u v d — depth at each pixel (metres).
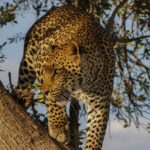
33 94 11.80
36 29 12.90
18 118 8.84
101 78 11.83
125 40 14.65
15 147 8.66
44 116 11.87
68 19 12.51
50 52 11.66
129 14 15.62
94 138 11.87
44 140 8.94
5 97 8.90
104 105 11.93
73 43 11.43
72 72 11.52
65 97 11.62
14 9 14.40
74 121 11.92
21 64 12.90
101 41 12.03
